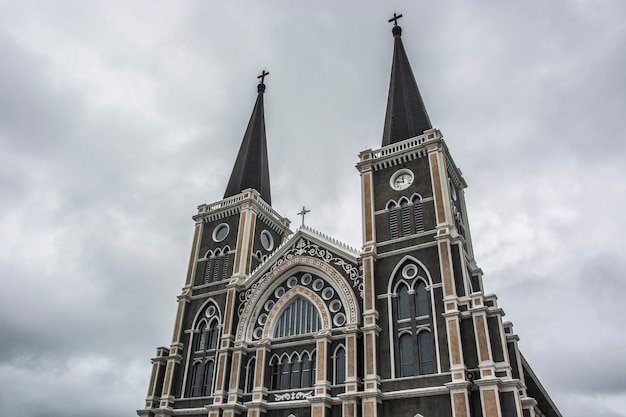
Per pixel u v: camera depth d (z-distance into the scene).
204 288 47.03
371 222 39.72
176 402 41.41
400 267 36.59
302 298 40.34
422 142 41.12
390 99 49.78
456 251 34.97
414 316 34.00
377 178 42.34
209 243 50.50
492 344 30.58
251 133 61.28
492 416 27.59
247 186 55.06
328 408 33.22
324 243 41.09
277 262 43.59
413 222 38.19
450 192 40.47
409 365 32.66
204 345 43.50
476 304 31.53
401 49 53.72
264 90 67.75
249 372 39.34
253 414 35.38
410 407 30.70
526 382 40.09
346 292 37.34
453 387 29.20
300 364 37.06
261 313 41.91
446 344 31.77
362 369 33.91
